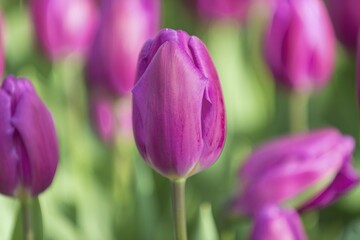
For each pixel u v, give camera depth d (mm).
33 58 1146
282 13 872
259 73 1105
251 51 1156
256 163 772
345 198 936
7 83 618
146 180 845
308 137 768
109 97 870
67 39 950
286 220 667
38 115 617
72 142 932
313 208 733
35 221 685
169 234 860
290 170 759
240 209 776
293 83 882
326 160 758
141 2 853
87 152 945
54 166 628
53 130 626
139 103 582
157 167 595
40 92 941
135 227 840
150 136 584
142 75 577
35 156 619
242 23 1087
